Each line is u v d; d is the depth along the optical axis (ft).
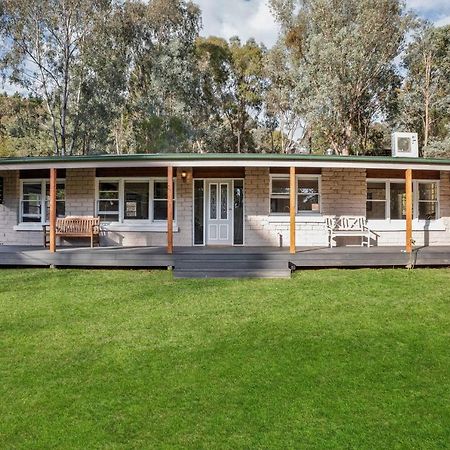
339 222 43.57
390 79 88.02
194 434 12.64
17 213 46.42
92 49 88.02
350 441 12.28
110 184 44.83
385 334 21.13
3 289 30.01
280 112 116.88
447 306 25.76
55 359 18.16
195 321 23.04
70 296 28.12
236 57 122.01
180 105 103.35
